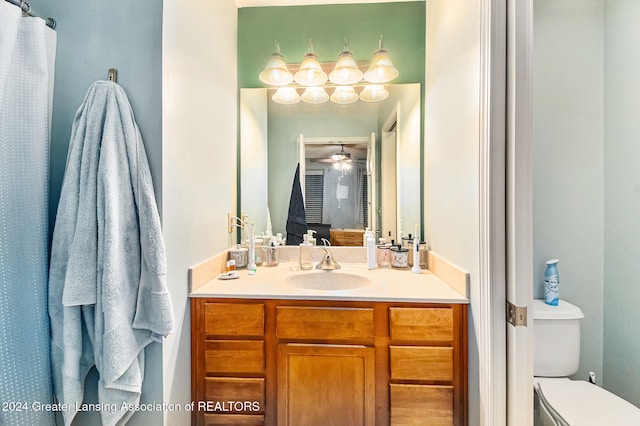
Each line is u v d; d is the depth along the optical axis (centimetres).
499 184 95
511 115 92
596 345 143
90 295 87
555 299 137
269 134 179
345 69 162
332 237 178
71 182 90
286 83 170
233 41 168
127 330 90
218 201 145
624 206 133
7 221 85
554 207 145
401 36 172
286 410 115
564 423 101
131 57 98
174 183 105
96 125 91
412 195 172
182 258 111
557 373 130
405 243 168
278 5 176
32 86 90
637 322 128
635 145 129
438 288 123
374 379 113
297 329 115
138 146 95
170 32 102
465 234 114
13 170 87
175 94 105
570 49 144
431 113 155
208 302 116
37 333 89
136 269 94
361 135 177
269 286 125
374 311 114
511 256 94
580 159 144
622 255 134
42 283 90
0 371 83
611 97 138
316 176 179
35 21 90
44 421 89
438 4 143
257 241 171
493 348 96
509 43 93
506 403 95
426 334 111
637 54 128
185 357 113
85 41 99
